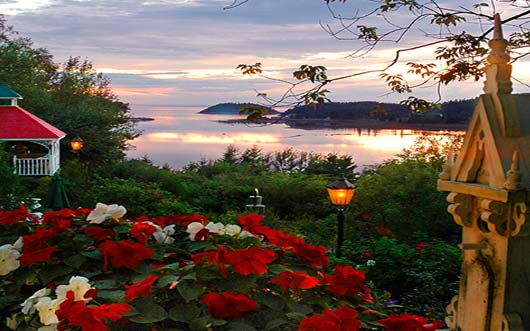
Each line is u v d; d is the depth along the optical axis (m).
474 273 1.38
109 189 15.25
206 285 2.05
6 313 2.23
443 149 12.02
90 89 32.56
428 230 10.32
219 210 16.92
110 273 2.27
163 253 2.38
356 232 10.61
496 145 1.27
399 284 6.55
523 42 3.95
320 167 19.31
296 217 15.12
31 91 29.22
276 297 2.03
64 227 2.46
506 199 1.21
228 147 22.55
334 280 2.19
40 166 21.81
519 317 1.29
